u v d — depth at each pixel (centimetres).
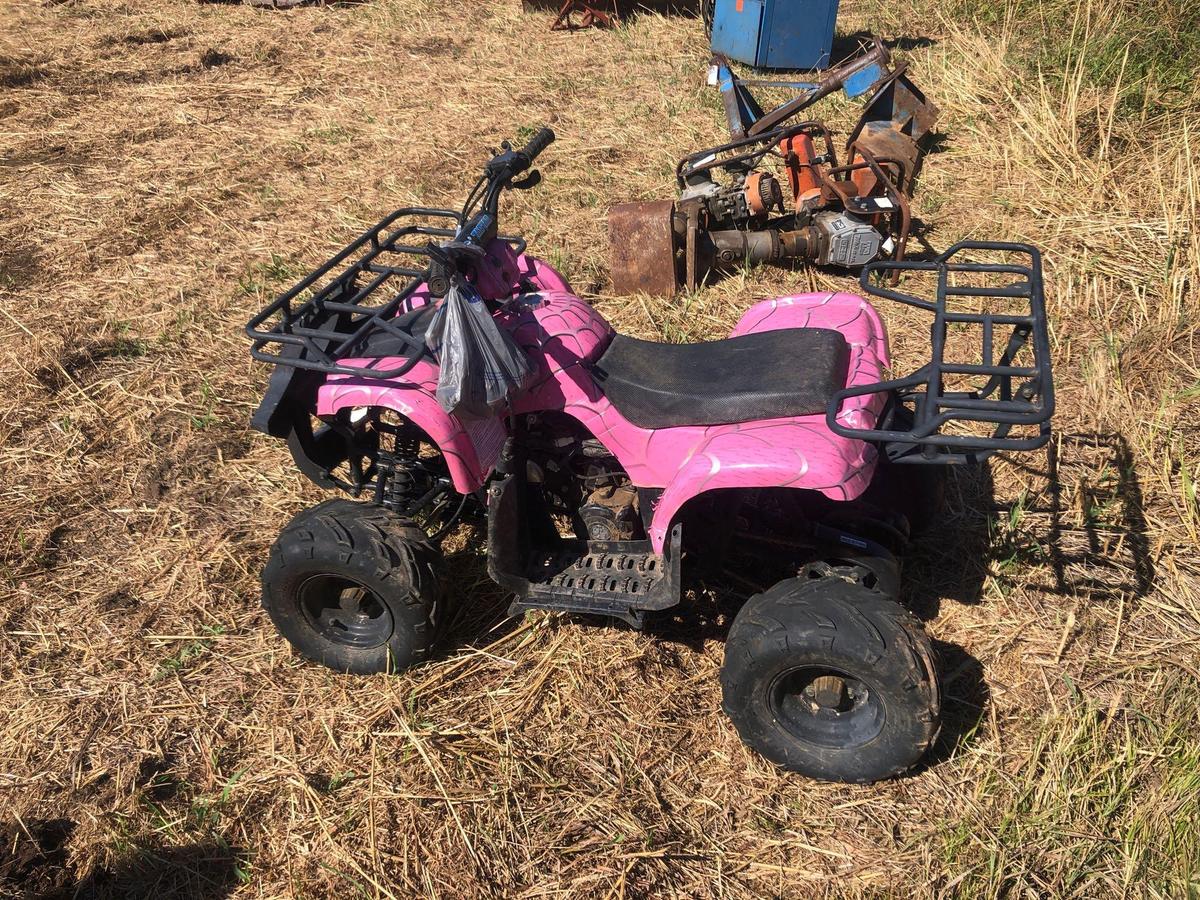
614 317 546
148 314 569
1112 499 414
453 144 773
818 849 296
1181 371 479
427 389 312
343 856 296
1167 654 350
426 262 594
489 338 290
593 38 1008
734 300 558
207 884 290
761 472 288
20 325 554
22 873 293
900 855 293
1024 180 655
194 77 934
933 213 635
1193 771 303
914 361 500
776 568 373
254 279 597
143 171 745
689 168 628
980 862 287
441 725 336
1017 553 391
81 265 620
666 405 306
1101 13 793
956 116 752
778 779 318
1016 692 340
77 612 384
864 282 341
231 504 436
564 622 374
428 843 299
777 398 297
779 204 631
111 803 313
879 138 608
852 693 305
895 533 336
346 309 320
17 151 780
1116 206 609
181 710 344
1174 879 280
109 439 475
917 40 916
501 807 309
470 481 317
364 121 826
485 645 367
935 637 361
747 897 285
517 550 337
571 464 344
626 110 821
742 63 915
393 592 327
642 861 294
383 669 349
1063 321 524
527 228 639
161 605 387
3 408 493
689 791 315
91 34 1051
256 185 719
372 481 433
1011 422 255
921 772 317
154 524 425
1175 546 393
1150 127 675
